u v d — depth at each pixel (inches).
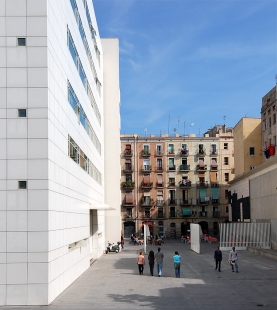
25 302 682.8
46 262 690.2
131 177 3201.3
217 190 3213.6
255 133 2541.8
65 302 705.6
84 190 1169.4
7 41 715.4
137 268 1206.3
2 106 707.4
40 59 714.8
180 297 750.5
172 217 3166.8
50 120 725.9
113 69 2086.6
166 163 3223.4
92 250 1523.1
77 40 1087.6
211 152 3245.6
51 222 718.5
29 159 701.3
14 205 695.1
